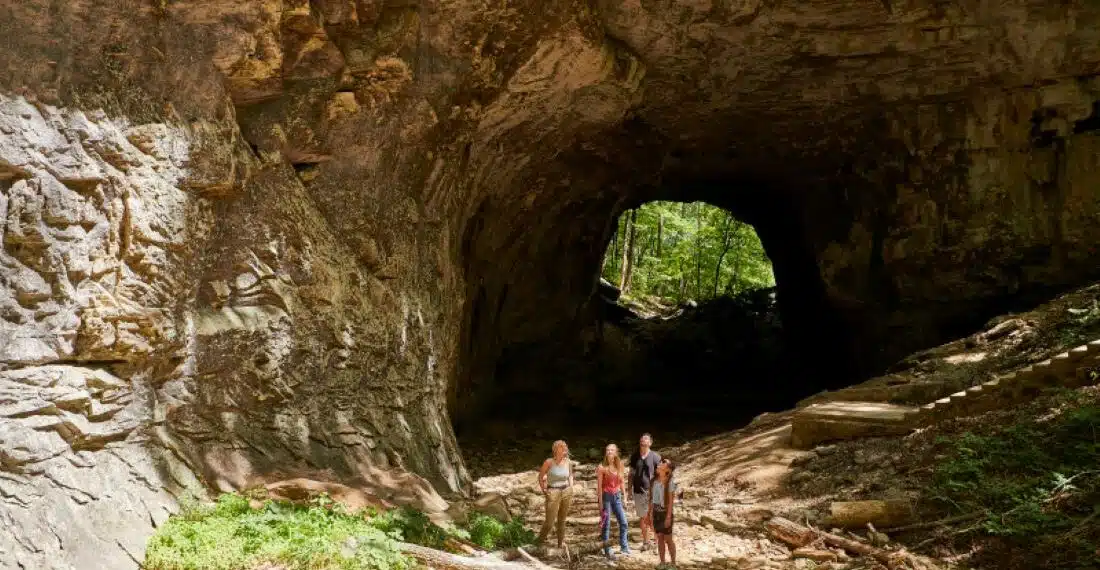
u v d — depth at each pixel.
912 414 13.66
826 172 24.67
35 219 7.66
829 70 20.34
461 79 13.62
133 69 8.88
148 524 8.34
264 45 10.30
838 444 14.20
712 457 16.30
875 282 23.53
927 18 18.80
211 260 10.20
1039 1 18.64
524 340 25.62
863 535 10.76
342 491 9.91
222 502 9.02
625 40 18.02
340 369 11.85
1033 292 21.34
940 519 10.52
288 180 11.27
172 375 9.34
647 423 25.70
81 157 8.16
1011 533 9.54
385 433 12.59
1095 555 8.75
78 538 7.54
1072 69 19.80
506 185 19.64
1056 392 12.04
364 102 12.21
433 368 14.61
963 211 21.58
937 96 21.14
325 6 11.38
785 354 33.94
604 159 22.97
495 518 11.49
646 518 10.66
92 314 8.12
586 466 18.88
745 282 48.62
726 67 19.83
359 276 12.51
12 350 7.41
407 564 8.35
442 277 15.18
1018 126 20.83
